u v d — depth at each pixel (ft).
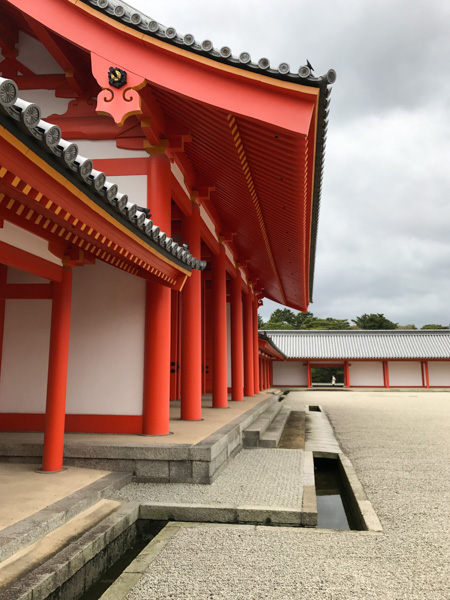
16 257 16.03
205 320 66.54
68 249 19.21
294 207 27.68
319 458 31.73
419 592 11.14
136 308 26.35
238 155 24.04
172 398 52.75
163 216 25.63
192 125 24.76
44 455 19.90
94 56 21.24
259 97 18.48
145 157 26.17
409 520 16.85
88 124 26.55
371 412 64.69
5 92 8.10
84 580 12.64
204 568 12.39
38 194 11.05
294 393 119.44
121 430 25.31
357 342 153.48
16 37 28.02
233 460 27.04
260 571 12.22
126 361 25.93
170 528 15.61
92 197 12.61
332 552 13.61
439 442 37.06
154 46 20.18
